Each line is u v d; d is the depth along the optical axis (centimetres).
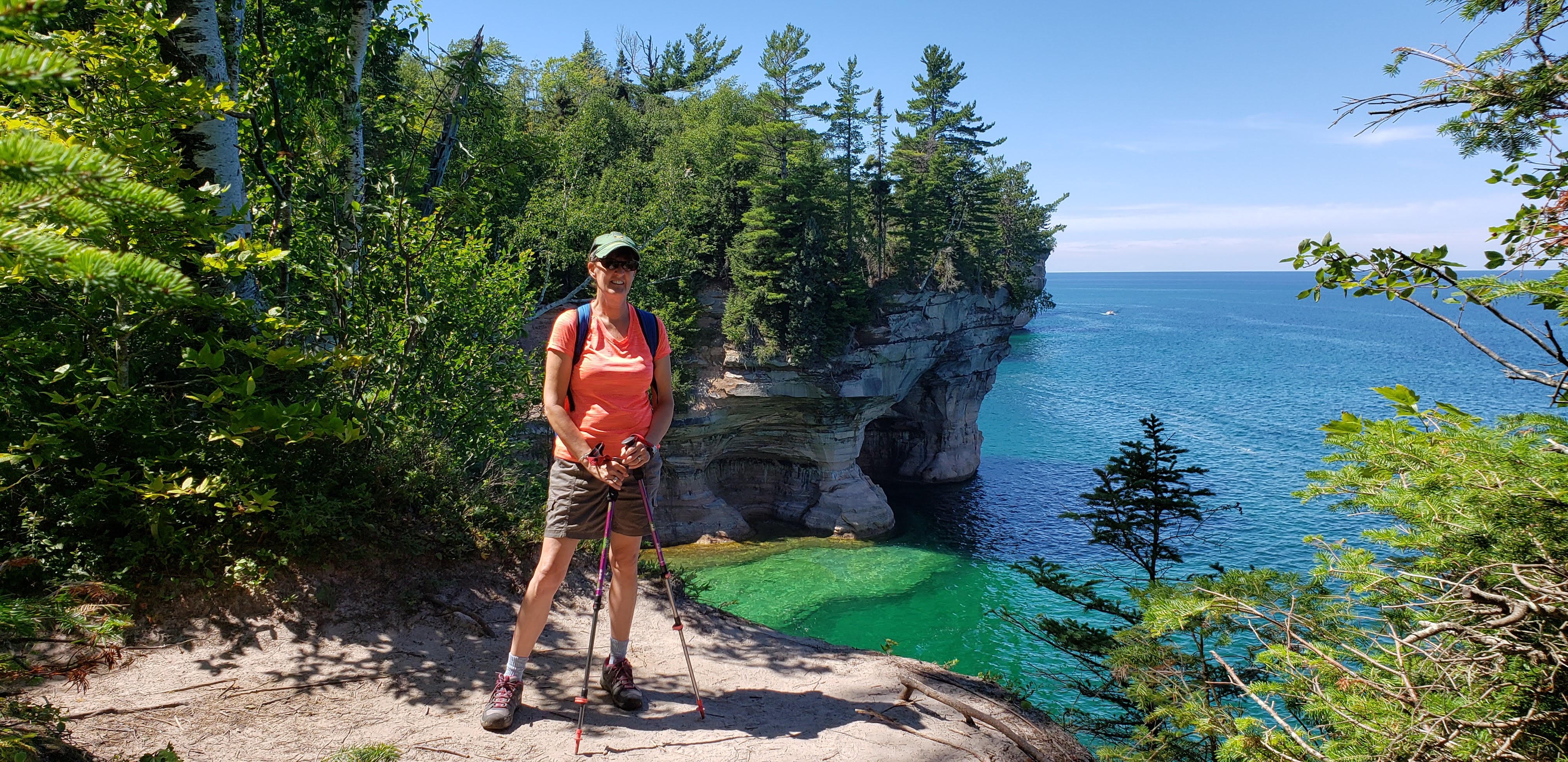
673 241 4088
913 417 5838
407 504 571
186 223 354
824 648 547
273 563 474
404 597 498
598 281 362
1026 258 7906
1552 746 322
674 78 7600
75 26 556
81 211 125
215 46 592
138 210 129
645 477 375
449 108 1114
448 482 618
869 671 504
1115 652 695
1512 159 366
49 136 372
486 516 602
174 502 445
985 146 5722
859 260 4912
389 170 765
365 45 942
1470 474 353
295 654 429
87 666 333
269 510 478
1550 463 340
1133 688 657
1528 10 331
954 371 5647
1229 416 7900
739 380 4331
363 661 434
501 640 488
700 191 4556
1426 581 382
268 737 353
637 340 371
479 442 904
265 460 498
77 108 410
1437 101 359
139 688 373
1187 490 1223
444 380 888
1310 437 6856
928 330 4988
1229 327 19088
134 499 443
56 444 413
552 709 399
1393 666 390
